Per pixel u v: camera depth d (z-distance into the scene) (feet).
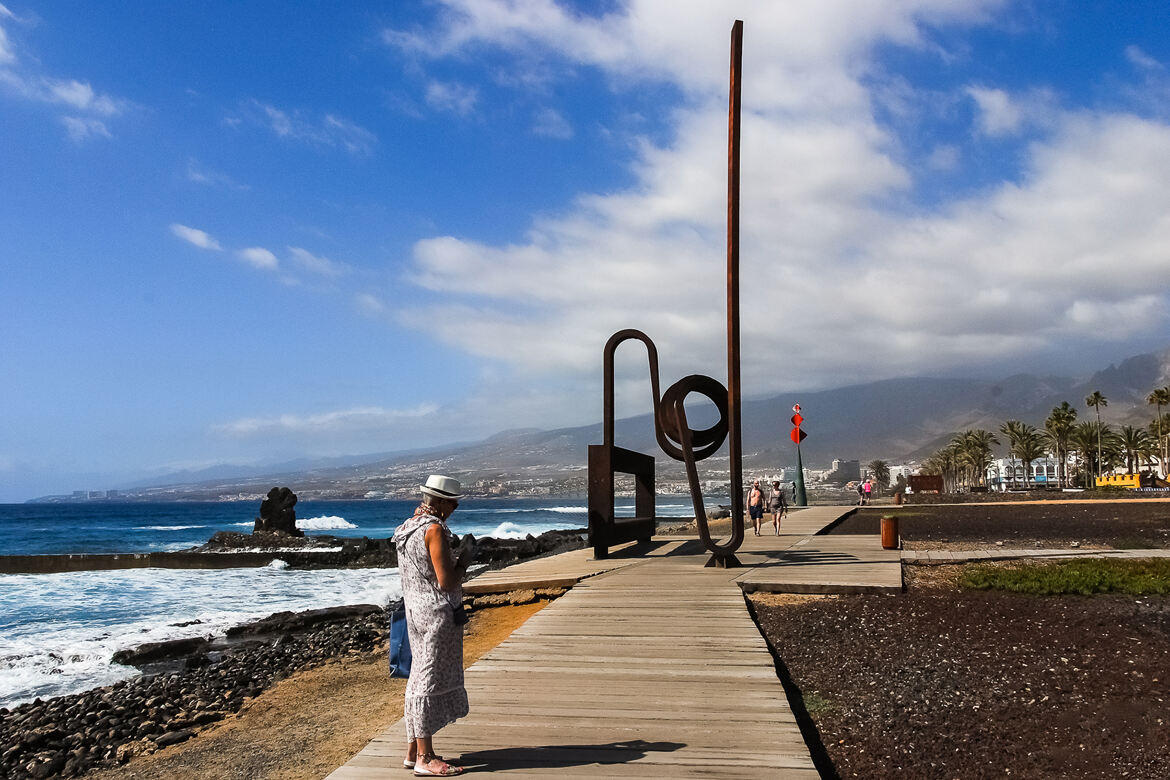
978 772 18.24
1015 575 40.11
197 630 55.21
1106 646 27.78
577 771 15.78
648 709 20.02
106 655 46.37
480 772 15.74
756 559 51.19
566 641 28.22
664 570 46.47
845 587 38.47
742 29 47.73
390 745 17.72
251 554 114.32
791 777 15.43
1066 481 393.29
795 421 136.05
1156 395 378.32
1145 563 43.96
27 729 30.63
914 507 128.88
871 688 24.26
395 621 16.51
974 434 475.72
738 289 46.88
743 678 23.13
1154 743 19.51
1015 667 25.76
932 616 33.12
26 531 275.80
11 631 56.85
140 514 491.72
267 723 27.94
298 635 51.34
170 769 23.54
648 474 69.72
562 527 273.33
